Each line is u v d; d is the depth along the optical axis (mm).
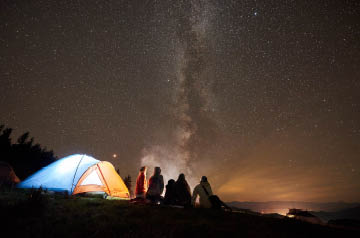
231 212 8297
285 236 5473
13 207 6348
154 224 5812
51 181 11039
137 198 10195
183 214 7156
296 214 11367
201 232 5285
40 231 4934
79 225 5559
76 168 11531
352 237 6125
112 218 6340
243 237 5117
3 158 20844
